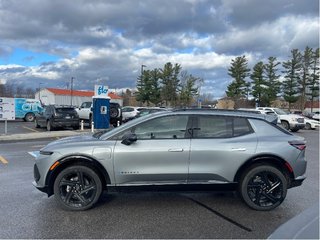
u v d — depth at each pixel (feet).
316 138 62.75
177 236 14.43
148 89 226.17
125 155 17.53
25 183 23.25
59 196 17.66
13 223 15.79
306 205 18.89
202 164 17.85
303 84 217.77
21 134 57.82
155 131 18.26
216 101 276.41
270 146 18.16
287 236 13.85
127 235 14.48
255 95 225.97
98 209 17.94
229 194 21.02
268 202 18.11
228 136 18.47
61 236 14.33
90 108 82.38
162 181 17.83
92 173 17.65
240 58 228.43
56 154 17.48
